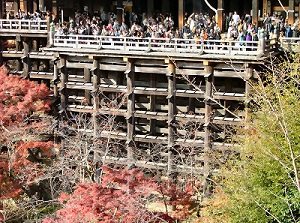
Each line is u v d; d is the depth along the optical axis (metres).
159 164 41.16
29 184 37.19
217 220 27.27
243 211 25.89
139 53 40.56
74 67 43.94
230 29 39.94
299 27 42.22
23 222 34.53
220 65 39.09
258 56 37.19
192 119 40.66
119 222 26.08
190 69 40.19
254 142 27.64
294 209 24.66
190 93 40.62
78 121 44.59
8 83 41.53
